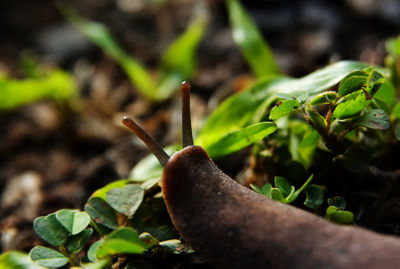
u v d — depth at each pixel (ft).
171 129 0.67
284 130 0.53
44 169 0.65
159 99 0.71
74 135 0.69
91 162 0.65
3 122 0.72
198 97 0.71
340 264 0.41
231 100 0.55
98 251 0.44
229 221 0.44
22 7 0.96
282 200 0.46
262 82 0.54
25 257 0.46
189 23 0.86
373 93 0.47
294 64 0.70
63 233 0.46
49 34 0.87
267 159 0.52
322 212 0.49
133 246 0.44
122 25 0.88
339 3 0.79
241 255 0.43
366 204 0.50
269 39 0.76
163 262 0.47
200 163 0.46
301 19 0.78
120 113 0.71
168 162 0.46
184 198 0.45
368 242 0.41
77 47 0.83
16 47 0.86
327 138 0.48
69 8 0.93
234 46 0.78
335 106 0.47
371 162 0.50
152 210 0.49
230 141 0.51
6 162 0.67
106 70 0.79
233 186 0.45
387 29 0.73
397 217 0.49
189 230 0.45
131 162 0.64
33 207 0.60
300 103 0.47
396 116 0.50
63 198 0.61
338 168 0.50
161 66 0.74
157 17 0.89
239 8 0.61
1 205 0.61
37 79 0.71
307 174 0.50
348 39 0.73
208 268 0.47
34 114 0.73
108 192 0.48
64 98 0.70
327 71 0.50
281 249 0.42
